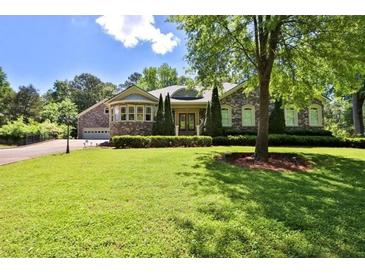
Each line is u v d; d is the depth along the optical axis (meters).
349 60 9.95
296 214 4.55
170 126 20.19
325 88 13.14
